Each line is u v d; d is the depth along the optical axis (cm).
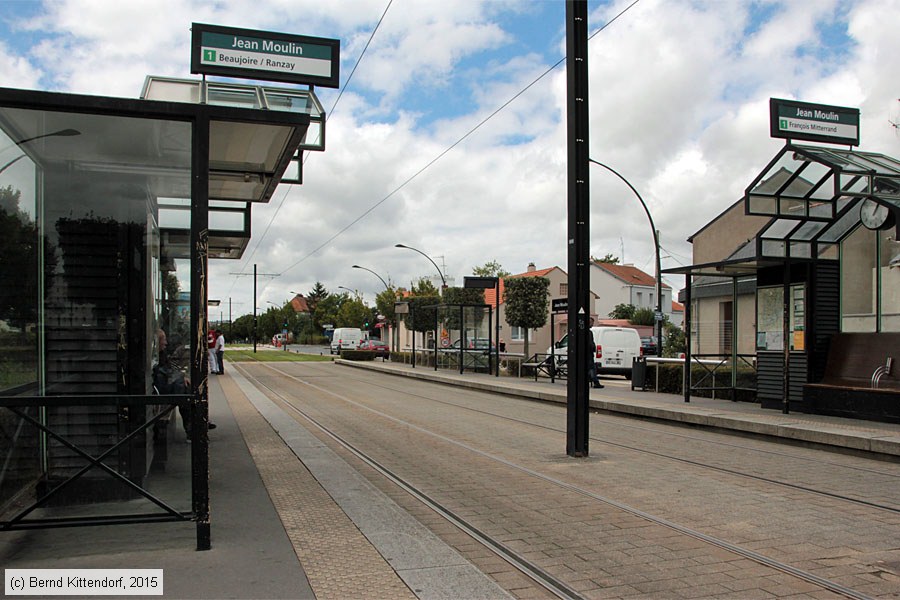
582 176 974
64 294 612
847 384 1232
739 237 3797
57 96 511
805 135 1326
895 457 929
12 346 579
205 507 534
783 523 632
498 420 1398
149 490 581
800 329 1309
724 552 549
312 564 502
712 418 1241
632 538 585
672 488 772
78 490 577
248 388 2217
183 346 577
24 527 509
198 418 531
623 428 1295
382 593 448
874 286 1274
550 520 641
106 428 589
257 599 435
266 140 733
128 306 627
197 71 863
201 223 528
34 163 591
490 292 6009
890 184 1218
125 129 546
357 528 594
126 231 624
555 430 1248
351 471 838
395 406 1681
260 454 962
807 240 1317
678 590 468
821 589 471
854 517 652
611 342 2677
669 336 4009
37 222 603
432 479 820
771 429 1121
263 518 624
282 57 889
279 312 13425
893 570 509
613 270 7612
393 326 5738
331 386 2384
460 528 616
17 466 571
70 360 612
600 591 466
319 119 822
